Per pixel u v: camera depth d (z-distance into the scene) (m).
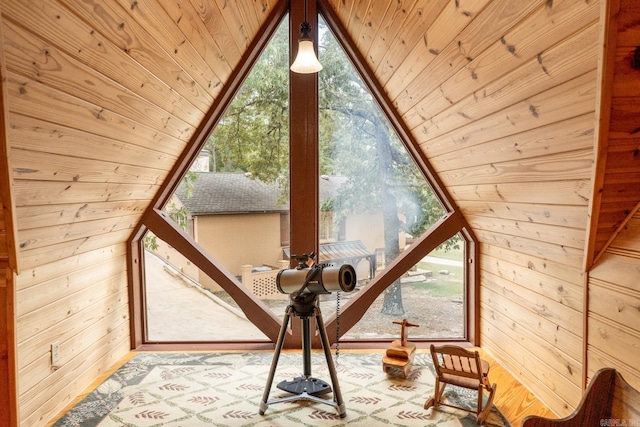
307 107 2.82
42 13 1.14
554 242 1.94
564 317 1.96
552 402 2.07
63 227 1.98
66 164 1.68
